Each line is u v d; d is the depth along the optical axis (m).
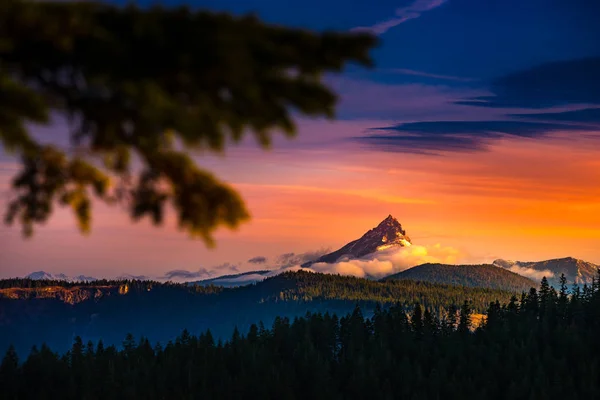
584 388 181.12
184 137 8.34
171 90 8.52
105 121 8.63
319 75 9.03
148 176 9.26
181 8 8.48
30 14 7.72
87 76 8.30
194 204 9.25
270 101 8.81
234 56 8.24
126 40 8.23
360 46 8.88
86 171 9.02
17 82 7.75
